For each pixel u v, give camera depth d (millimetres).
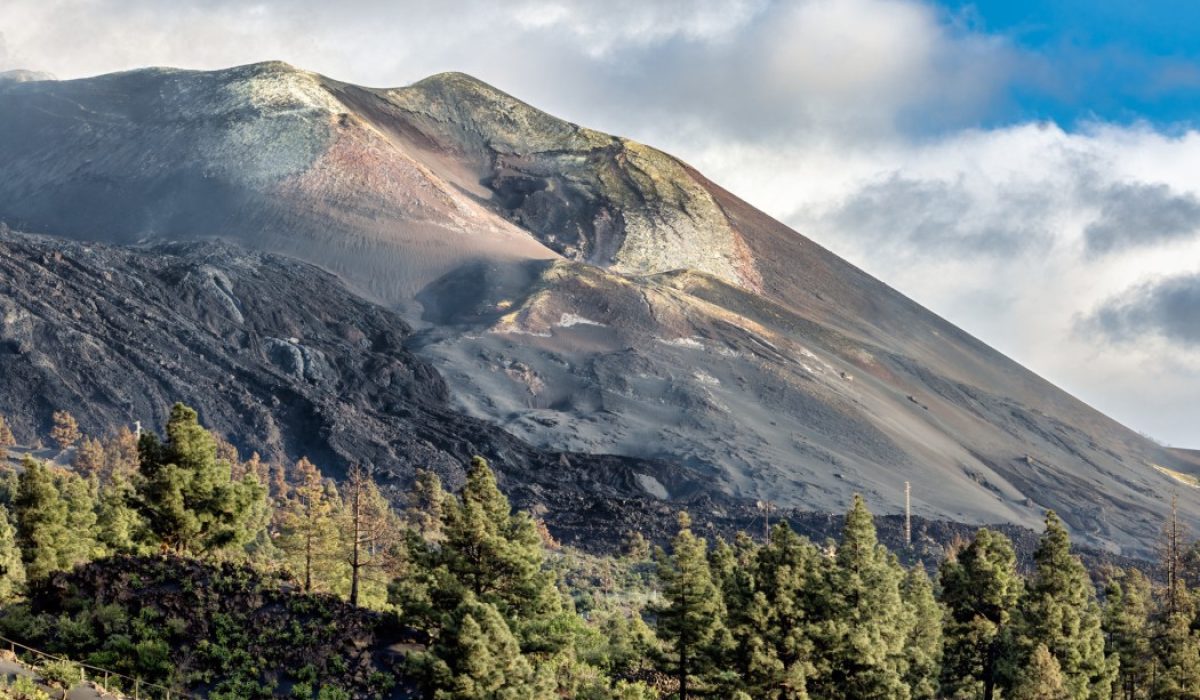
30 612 67125
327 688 62688
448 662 61188
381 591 97000
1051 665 77062
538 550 71000
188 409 77250
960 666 87500
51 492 72938
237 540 77938
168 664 62375
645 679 79938
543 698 61719
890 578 74562
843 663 71750
